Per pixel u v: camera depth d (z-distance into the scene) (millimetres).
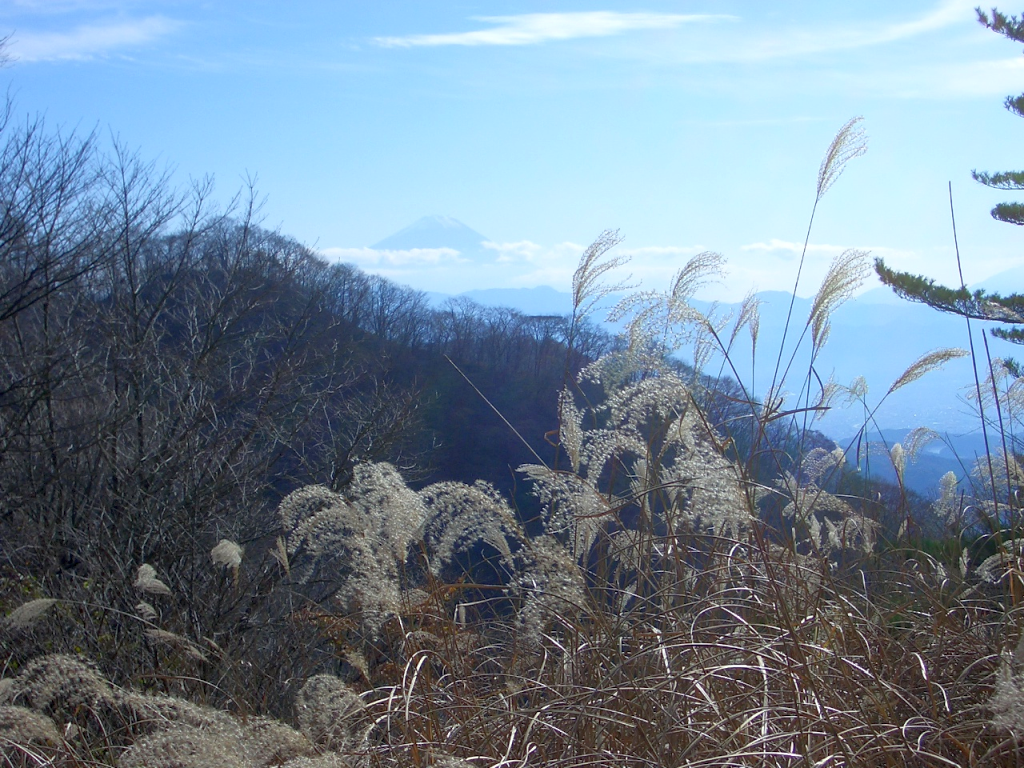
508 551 2904
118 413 10656
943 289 9289
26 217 10367
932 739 2172
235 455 11570
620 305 3176
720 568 3080
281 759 1907
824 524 3973
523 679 2719
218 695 3479
